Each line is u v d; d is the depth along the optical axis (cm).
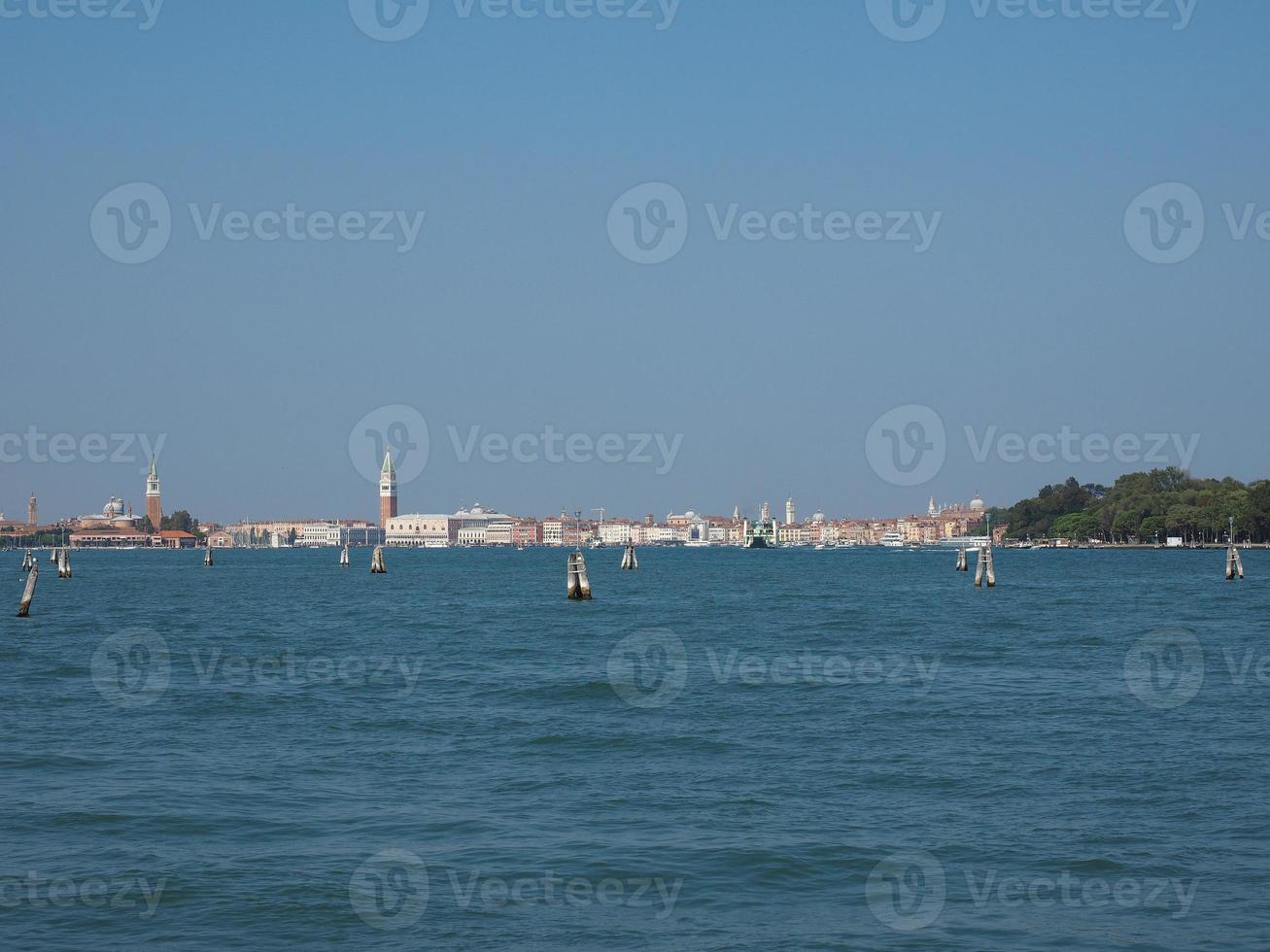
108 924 2183
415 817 2839
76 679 5234
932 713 4191
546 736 3791
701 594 12812
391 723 4056
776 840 2644
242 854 2567
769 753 3538
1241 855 2539
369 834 2703
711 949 2075
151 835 2688
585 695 4669
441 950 2080
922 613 9381
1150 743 3638
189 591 14238
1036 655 6097
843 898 2309
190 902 2283
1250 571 18100
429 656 6250
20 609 9512
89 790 3091
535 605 10812
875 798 3009
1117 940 2097
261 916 2222
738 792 3073
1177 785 3114
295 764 3409
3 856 2545
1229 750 3531
